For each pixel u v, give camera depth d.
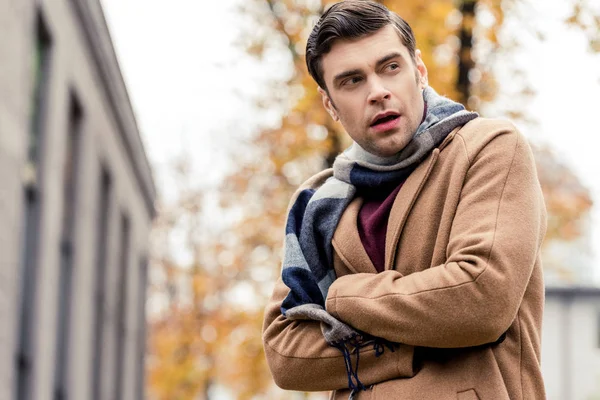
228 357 22.19
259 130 12.82
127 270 21.09
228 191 16.41
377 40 2.67
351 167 2.85
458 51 8.98
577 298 25.44
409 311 2.55
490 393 2.57
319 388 2.80
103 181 17.50
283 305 2.89
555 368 25.47
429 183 2.73
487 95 9.80
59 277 12.93
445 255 2.65
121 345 20.38
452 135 2.76
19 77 9.27
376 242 2.78
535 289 2.73
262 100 11.52
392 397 2.62
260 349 15.70
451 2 8.87
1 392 8.59
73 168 13.83
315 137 11.23
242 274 19.08
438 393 2.59
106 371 17.30
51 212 11.09
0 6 8.38
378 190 2.84
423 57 8.97
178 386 24.22
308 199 3.03
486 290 2.49
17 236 9.20
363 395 2.69
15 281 9.11
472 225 2.59
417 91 2.72
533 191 2.65
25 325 10.19
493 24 8.75
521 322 2.68
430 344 2.55
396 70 2.69
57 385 12.42
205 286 24.69
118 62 16.50
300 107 10.41
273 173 13.29
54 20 11.17
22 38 9.40
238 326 17.31
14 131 9.05
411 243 2.71
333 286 2.72
